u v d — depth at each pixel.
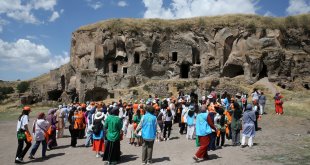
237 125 15.38
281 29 53.81
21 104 59.06
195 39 56.38
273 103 35.44
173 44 57.09
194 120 18.52
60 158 14.63
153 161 12.88
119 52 57.53
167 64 57.03
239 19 54.53
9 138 22.53
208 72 53.62
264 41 51.09
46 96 63.16
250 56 48.81
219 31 54.59
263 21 53.81
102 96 54.50
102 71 57.78
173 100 24.53
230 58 52.66
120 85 53.25
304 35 54.88
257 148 14.55
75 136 17.42
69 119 17.88
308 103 34.41
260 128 21.20
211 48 54.75
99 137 14.52
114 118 12.94
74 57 63.53
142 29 57.31
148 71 56.47
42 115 14.84
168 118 18.50
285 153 13.27
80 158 14.44
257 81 48.12
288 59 49.62
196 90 42.62
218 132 14.76
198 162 12.23
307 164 11.27
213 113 14.56
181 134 20.62
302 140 16.41
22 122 13.84
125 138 20.12
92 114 17.47
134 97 43.84
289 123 23.00
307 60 51.25
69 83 60.88
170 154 14.25
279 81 47.81
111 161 12.75
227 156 13.04
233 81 47.81
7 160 14.72
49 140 16.98
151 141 12.34
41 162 13.94
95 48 58.47
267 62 48.66
